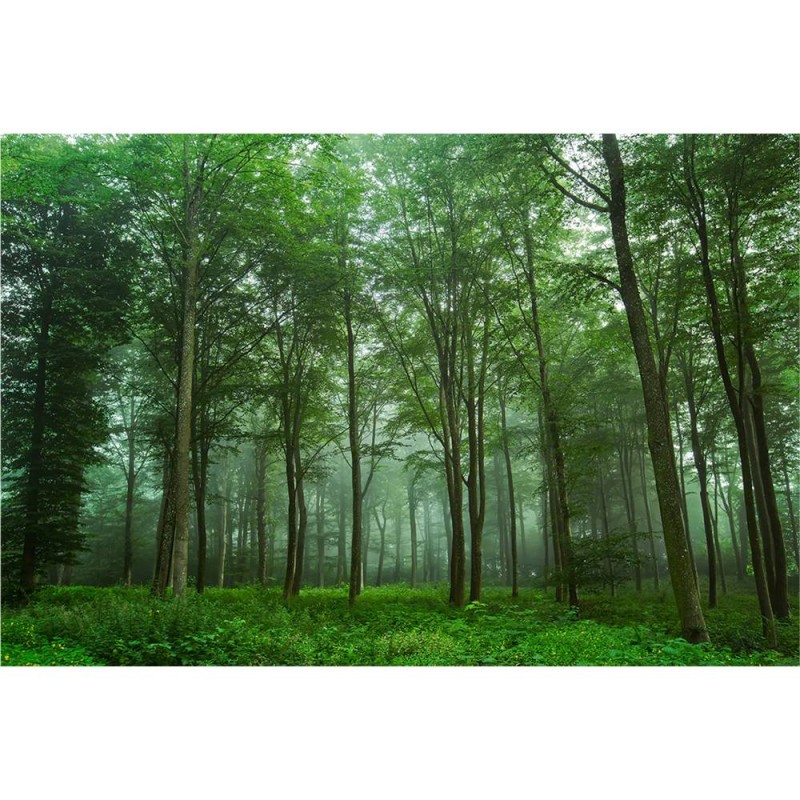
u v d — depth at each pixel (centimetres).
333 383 2603
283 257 1902
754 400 1650
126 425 3231
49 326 2212
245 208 1775
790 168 1234
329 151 1486
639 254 1714
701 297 1545
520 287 1933
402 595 2422
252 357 2341
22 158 1497
